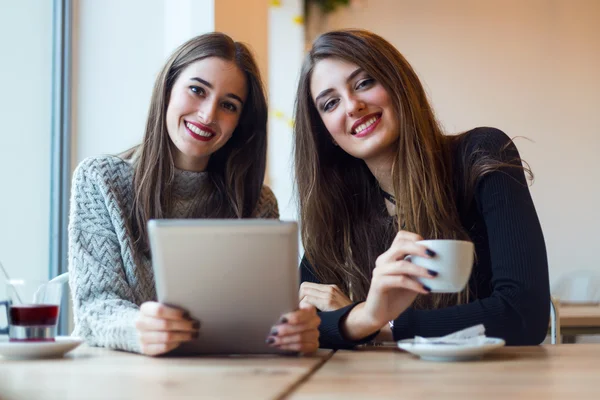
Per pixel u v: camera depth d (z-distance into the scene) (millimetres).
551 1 5387
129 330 1400
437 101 5410
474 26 5410
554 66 5375
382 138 1884
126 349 1419
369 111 1884
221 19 3016
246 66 1999
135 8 3023
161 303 1290
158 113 1959
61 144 2951
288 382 1003
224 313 1283
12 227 2807
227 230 1232
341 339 1476
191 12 2961
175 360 1284
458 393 918
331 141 2020
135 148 2102
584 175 5336
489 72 5395
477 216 1855
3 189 2785
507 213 1708
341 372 1121
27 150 2863
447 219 1837
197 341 1312
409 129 1873
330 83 1897
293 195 2094
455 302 1818
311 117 1993
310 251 1993
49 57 2943
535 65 5387
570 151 5344
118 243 1835
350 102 1871
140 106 3018
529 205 1736
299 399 878
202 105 1927
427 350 1247
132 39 3020
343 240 1981
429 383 1002
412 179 1866
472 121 5398
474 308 1520
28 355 1301
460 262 1258
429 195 1852
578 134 5352
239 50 2010
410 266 1300
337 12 5387
